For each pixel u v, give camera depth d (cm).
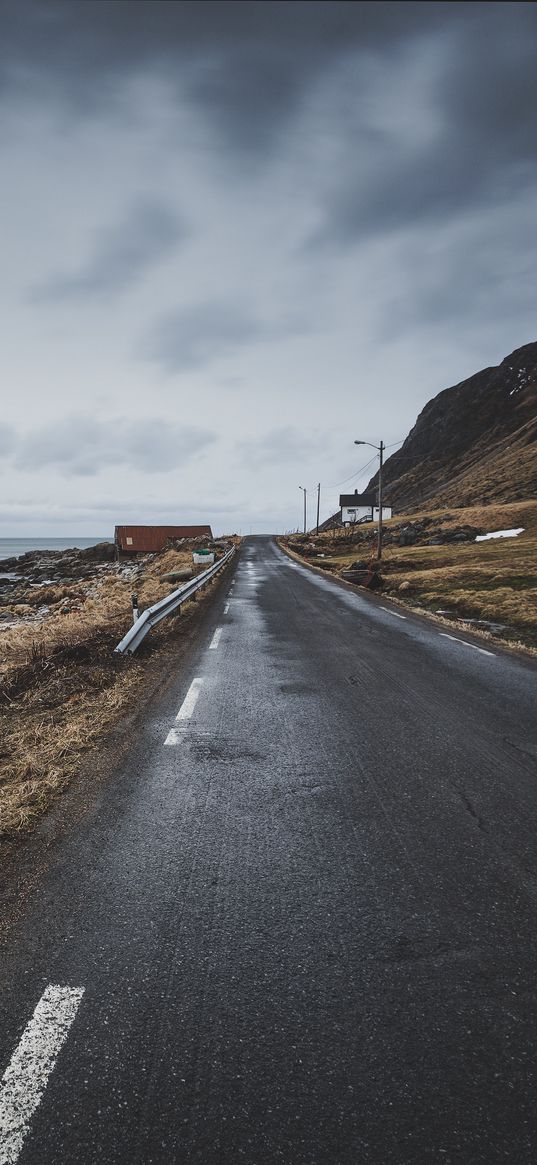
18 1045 193
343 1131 163
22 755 469
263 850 322
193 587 1650
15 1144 161
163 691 682
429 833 344
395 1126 165
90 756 469
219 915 263
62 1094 176
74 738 501
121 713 586
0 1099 174
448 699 661
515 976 225
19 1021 203
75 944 243
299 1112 169
